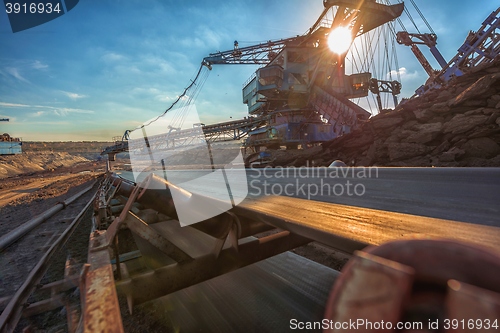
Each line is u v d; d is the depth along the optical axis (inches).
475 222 74.2
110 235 89.0
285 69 2105.1
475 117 709.9
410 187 144.4
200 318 116.6
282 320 109.7
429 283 15.4
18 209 630.5
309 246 205.2
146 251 162.9
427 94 964.6
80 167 3782.0
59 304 141.3
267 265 165.3
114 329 37.7
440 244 16.7
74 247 255.8
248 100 2731.3
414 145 802.8
